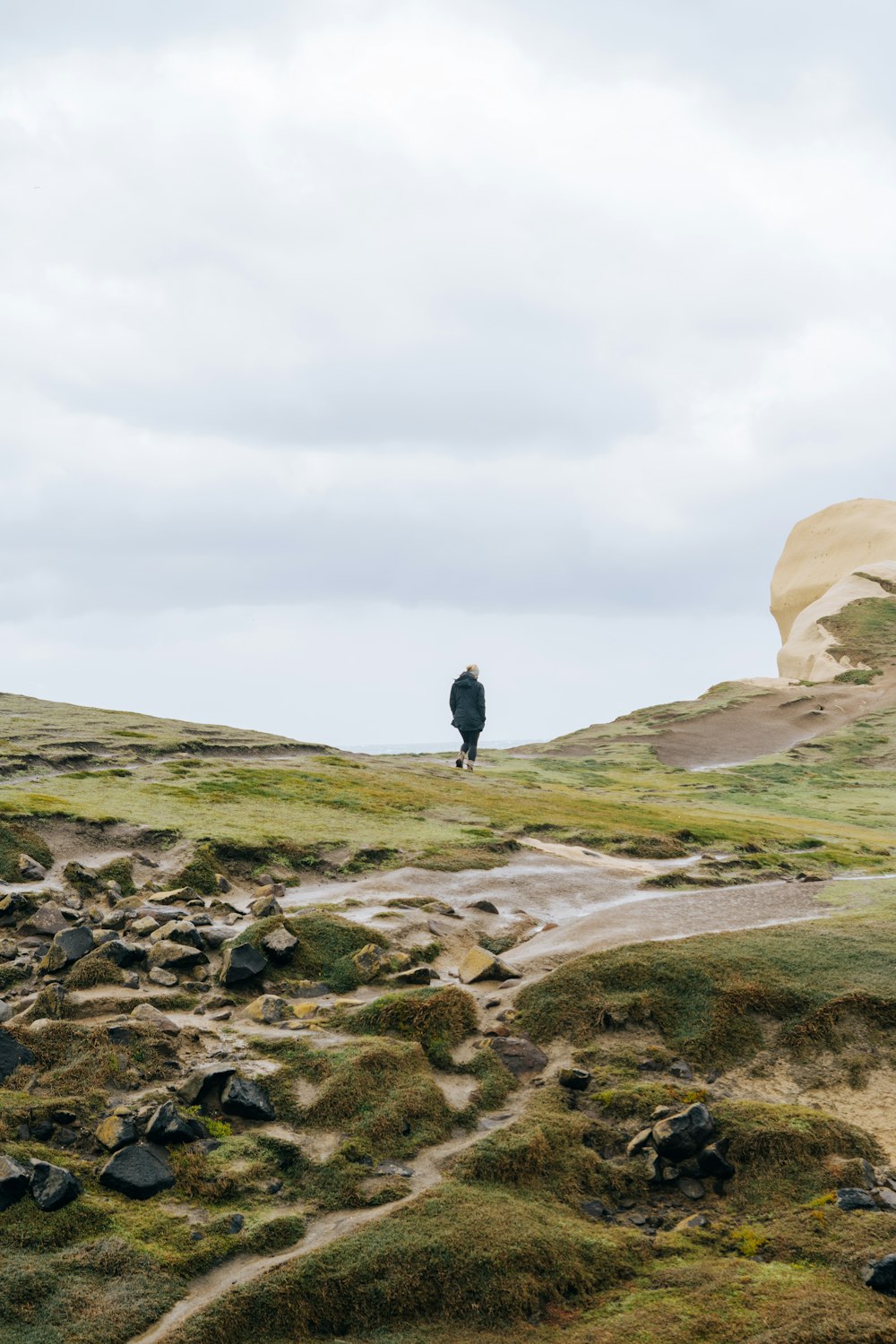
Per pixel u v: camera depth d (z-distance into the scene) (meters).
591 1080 7.39
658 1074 7.57
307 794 16.53
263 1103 6.58
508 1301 5.10
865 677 55.72
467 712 26.59
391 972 9.28
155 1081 6.83
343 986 8.97
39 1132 6.10
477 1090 7.20
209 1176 5.89
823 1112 6.97
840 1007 8.17
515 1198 5.93
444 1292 5.14
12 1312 4.77
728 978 8.62
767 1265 5.51
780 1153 6.48
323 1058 7.13
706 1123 6.60
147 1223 5.48
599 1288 5.38
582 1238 5.62
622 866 14.52
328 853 13.12
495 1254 5.30
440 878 12.62
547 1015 8.22
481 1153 6.22
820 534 91.19
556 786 26.66
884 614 66.12
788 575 91.44
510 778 26.62
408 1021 7.85
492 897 12.10
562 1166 6.32
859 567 77.38
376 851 13.34
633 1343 4.82
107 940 8.98
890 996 8.30
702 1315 5.01
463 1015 8.04
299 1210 5.75
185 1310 4.91
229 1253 5.35
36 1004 7.73
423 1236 5.38
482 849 14.05
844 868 15.93
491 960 9.23
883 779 35.97
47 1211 5.39
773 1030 8.12
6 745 17.44
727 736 46.62
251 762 19.48
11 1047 6.89
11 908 9.73
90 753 18.14
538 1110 6.86
